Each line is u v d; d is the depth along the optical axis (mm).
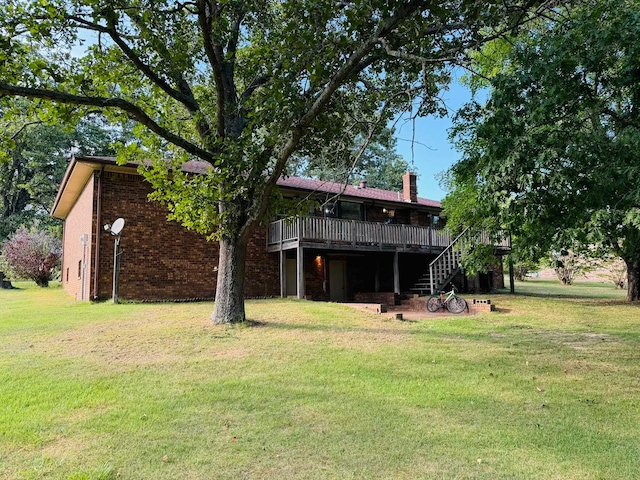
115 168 14305
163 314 10938
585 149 5805
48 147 35219
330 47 6664
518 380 6043
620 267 24953
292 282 18062
